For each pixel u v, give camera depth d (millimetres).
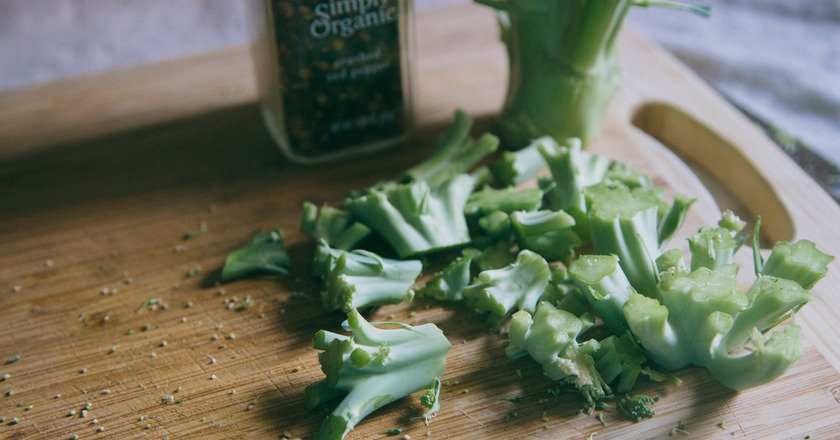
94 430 278
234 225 337
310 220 327
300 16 328
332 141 356
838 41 433
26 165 362
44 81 411
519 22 336
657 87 384
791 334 268
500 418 276
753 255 307
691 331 277
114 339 302
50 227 338
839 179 351
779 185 338
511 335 283
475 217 328
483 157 357
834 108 405
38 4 466
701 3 459
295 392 285
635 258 298
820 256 287
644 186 330
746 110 386
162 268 323
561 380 283
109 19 465
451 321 301
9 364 296
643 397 275
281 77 341
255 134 374
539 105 346
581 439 271
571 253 314
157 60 410
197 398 284
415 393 283
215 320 306
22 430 279
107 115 383
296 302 310
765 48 435
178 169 359
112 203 347
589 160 332
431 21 425
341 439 269
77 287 317
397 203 316
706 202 336
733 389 279
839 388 279
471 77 397
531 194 323
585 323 289
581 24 325
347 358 274
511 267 299
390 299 303
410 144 367
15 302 313
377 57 343
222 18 470
